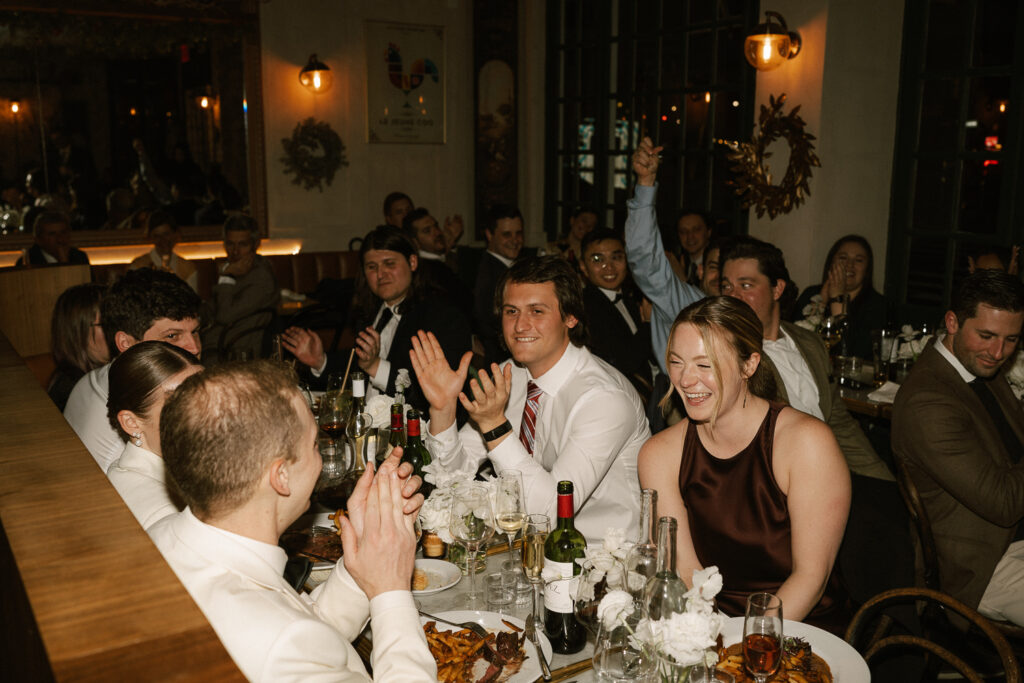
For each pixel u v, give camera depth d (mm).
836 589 1981
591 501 2238
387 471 1163
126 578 674
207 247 7637
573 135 8109
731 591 1909
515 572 1805
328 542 1898
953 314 2381
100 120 7117
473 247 8570
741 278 2588
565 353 2188
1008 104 4883
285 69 7590
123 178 7273
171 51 7227
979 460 2266
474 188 8531
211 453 1037
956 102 5172
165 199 7434
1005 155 4922
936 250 5379
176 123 7355
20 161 6910
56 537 759
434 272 5199
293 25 7559
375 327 3457
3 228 6914
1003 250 4086
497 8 8156
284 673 982
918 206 5469
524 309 2127
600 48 7465
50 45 6840
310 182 7828
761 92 5773
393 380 3137
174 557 1074
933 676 2623
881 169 5570
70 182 7098
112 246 7289
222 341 5492
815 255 5504
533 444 2271
